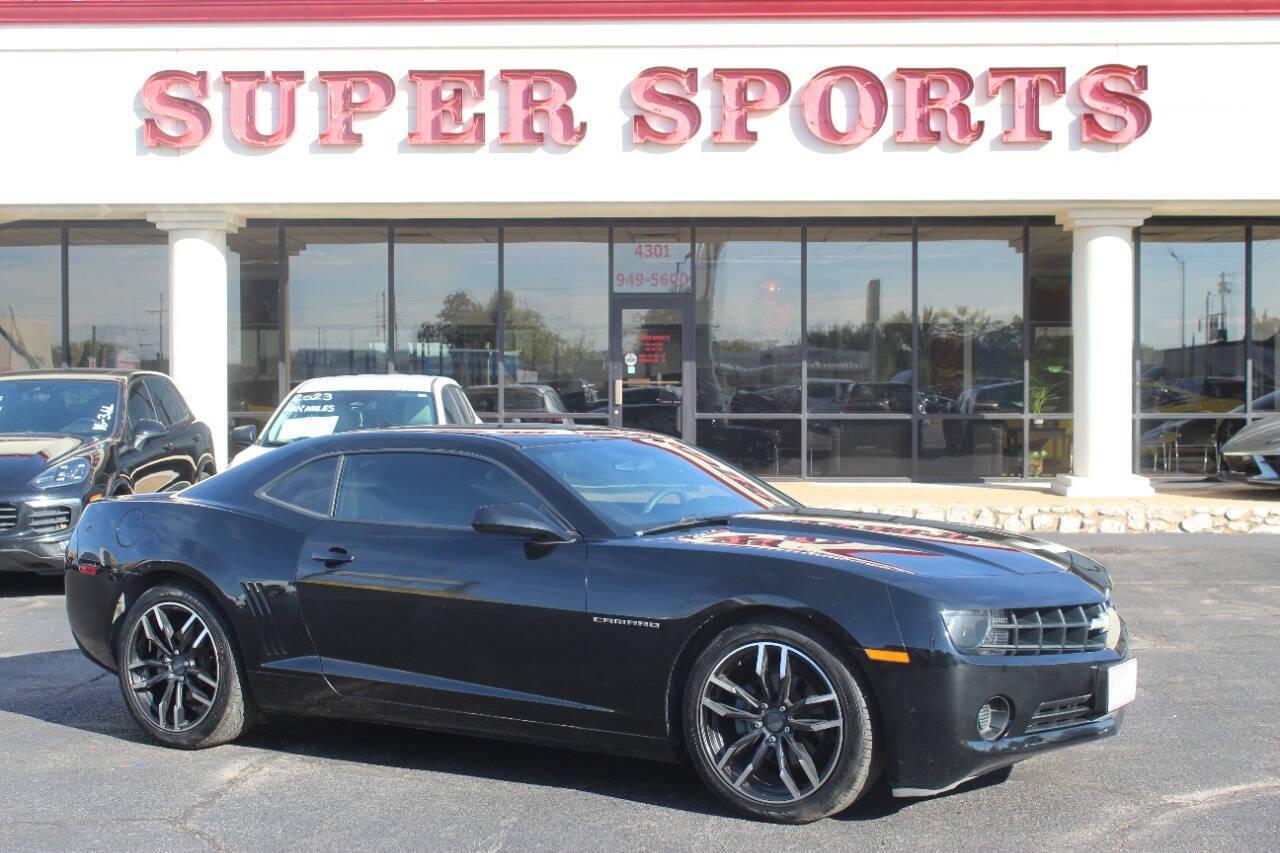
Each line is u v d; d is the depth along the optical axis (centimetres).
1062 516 1337
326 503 554
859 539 499
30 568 919
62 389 1079
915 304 1630
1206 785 502
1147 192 1402
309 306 1658
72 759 546
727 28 1405
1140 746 558
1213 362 1639
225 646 549
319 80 1418
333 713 534
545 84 1412
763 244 1633
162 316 1678
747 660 460
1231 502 1376
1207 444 1641
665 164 1418
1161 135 1398
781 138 1412
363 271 1655
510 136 1410
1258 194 1395
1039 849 430
